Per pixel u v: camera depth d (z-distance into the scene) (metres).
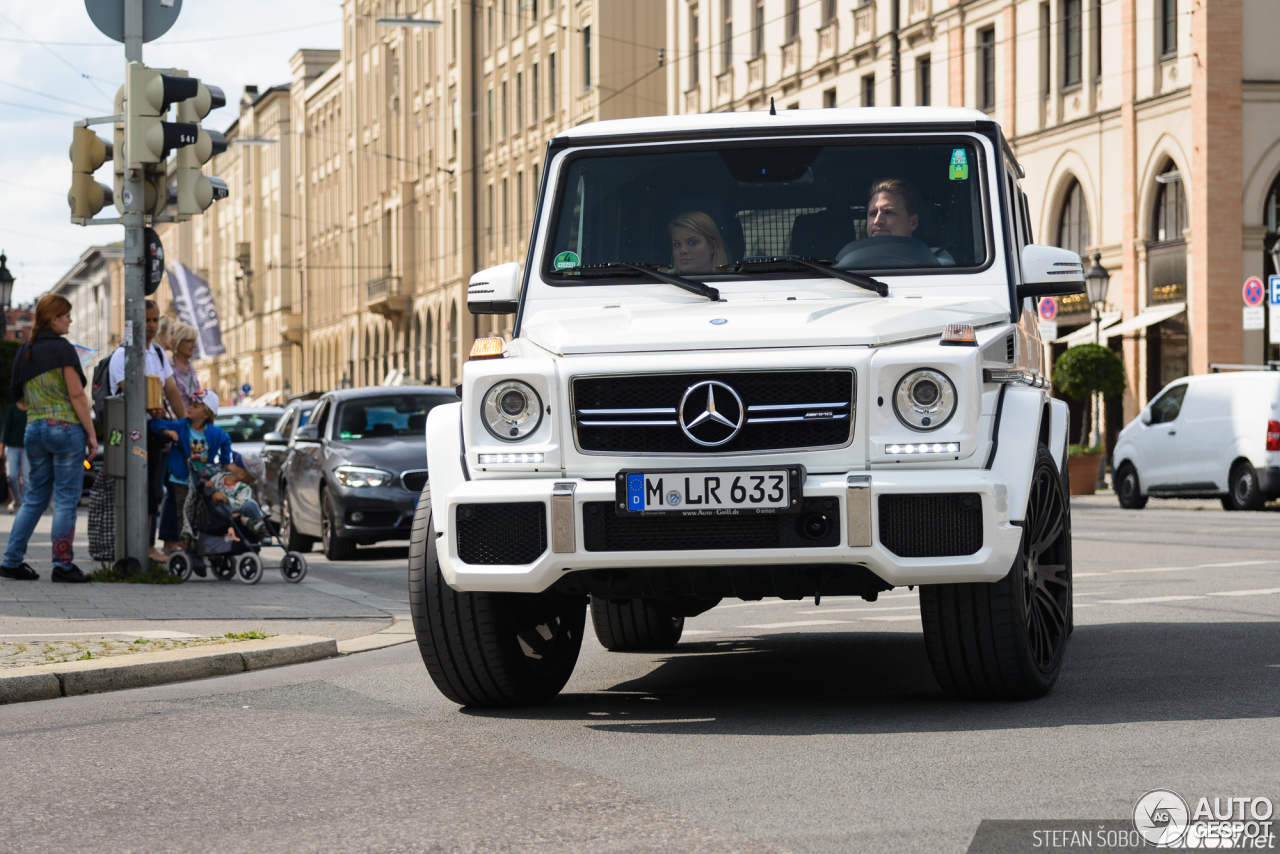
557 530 6.00
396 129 79.25
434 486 6.26
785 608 10.75
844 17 44.25
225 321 117.06
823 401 5.93
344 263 88.56
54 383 12.18
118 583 12.49
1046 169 38.41
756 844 4.28
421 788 5.12
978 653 6.20
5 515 25.61
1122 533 18.23
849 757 5.44
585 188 7.30
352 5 86.50
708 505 5.89
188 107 12.55
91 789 5.25
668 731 6.08
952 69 40.75
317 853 4.32
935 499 5.86
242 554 13.38
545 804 4.84
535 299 7.12
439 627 6.46
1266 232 33.62
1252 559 13.85
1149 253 35.28
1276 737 5.52
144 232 12.70
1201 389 24.72
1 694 7.22
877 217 7.04
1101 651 7.93
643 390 6.02
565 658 7.07
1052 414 7.15
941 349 5.93
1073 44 37.66
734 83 50.19
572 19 58.97
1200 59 33.44
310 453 18.16
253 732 6.26
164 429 13.29
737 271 7.01
